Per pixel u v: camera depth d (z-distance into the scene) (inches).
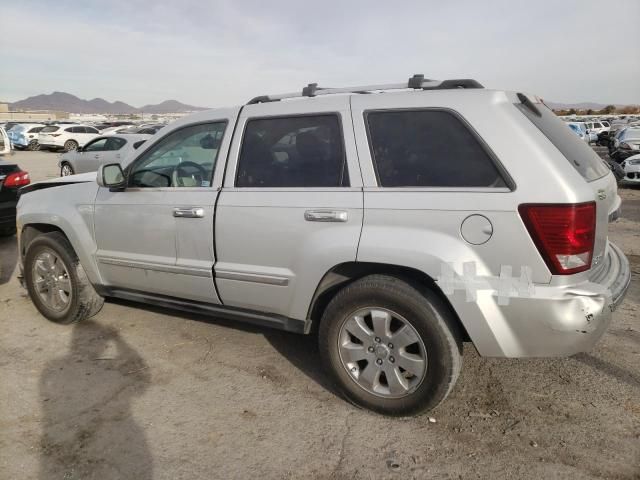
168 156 140.1
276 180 120.3
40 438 105.5
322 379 130.0
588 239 93.7
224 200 125.0
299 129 119.7
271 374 132.5
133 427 109.3
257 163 123.8
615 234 289.9
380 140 109.7
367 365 111.8
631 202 401.4
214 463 97.8
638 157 473.4
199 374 132.5
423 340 103.3
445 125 104.1
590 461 96.7
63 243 160.2
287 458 99.2
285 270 119.0
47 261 164.9
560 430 106.4
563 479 92.2
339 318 112.1
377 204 105.4
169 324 165.0
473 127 100.7
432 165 103.7
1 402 119.2
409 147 106.7
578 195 92.1
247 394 122.6
